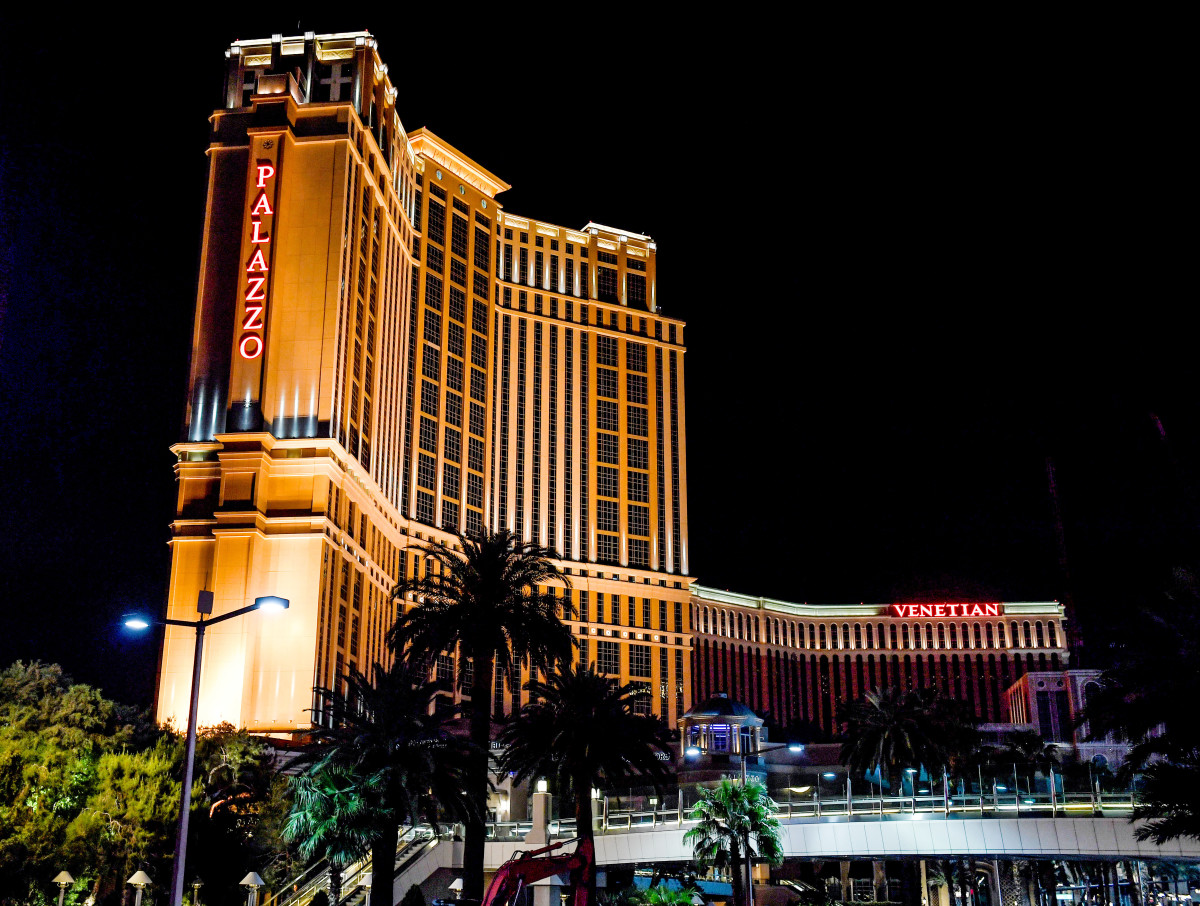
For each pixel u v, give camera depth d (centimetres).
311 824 5716
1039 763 11081
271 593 13362
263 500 13688
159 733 8681
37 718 7688
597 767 6612
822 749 16125
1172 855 6844
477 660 6391
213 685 12988
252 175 14688
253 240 14462
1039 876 10888
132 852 5753
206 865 6041
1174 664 4769
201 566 13588
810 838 7725
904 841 7525
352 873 7650
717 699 16362
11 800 5631
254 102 15100
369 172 16012
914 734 8450
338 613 14150
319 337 14238
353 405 15050
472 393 19938
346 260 14812
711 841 7456
